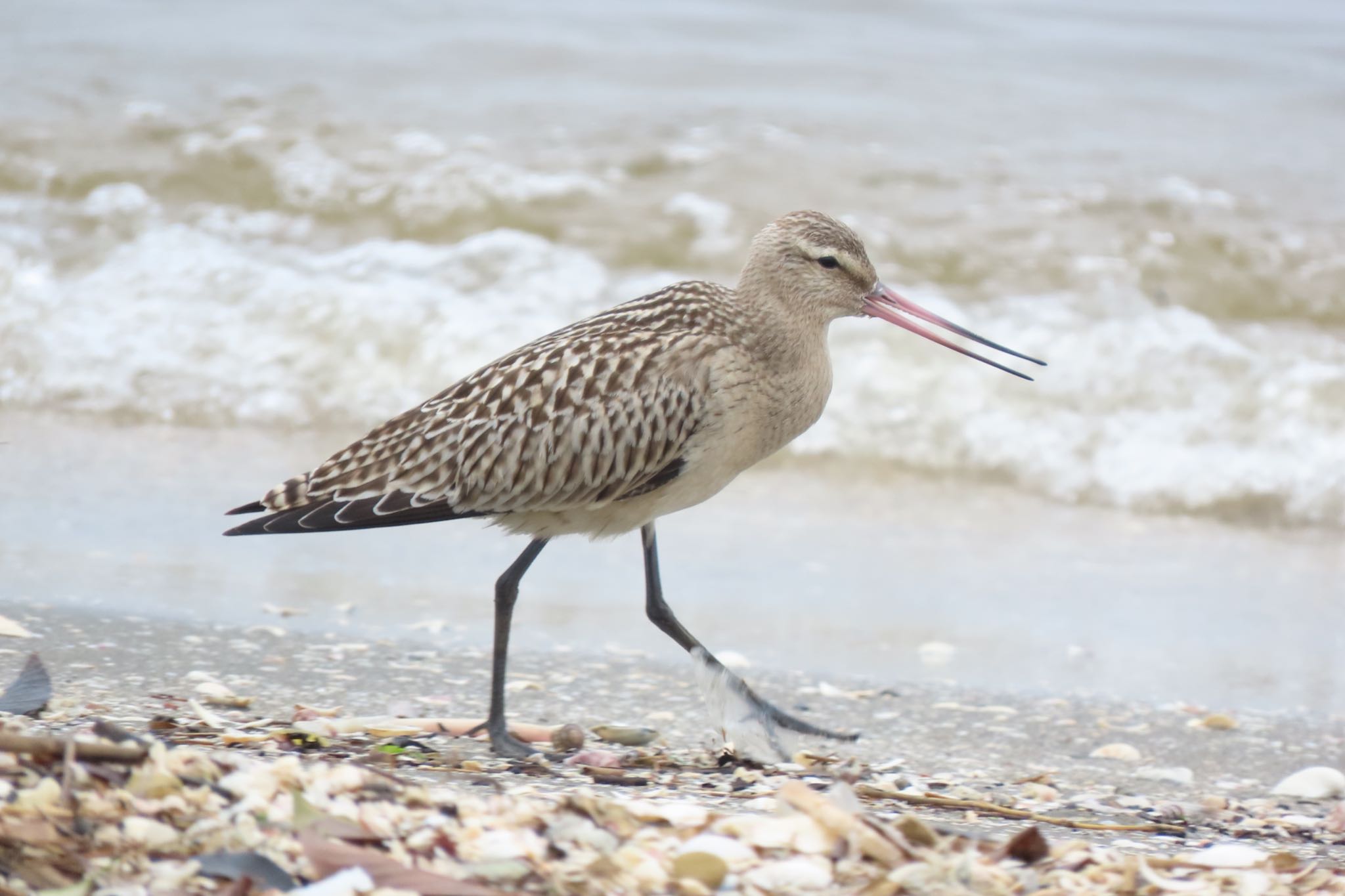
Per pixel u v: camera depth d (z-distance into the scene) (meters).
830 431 15.38
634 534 13.15
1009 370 9.01
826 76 24.05
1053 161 20.97
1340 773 8.59
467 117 21.56
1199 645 11.17
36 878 5.09
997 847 6.10
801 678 10.03
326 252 18.14
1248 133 22.48
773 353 8.48
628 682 9.57
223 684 8.79
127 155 19.83
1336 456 14.83
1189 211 19.41
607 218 18.78
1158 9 27.31
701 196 19.34
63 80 22.09
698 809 6.13
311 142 20.27
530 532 8.33
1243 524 14.43
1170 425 15.36
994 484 15.04
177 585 10.85
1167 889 5.84
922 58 25.12
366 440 8.26
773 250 8.52
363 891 5.13
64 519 12.23
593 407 8.02
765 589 11.92
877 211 19.11
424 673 9.38
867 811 6.79
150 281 17.05
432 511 8.10
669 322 8.31
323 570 11.64
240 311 16.58
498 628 8.01
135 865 5.23
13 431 14.67
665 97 22.84
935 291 17.56
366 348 16.22
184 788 5.71
